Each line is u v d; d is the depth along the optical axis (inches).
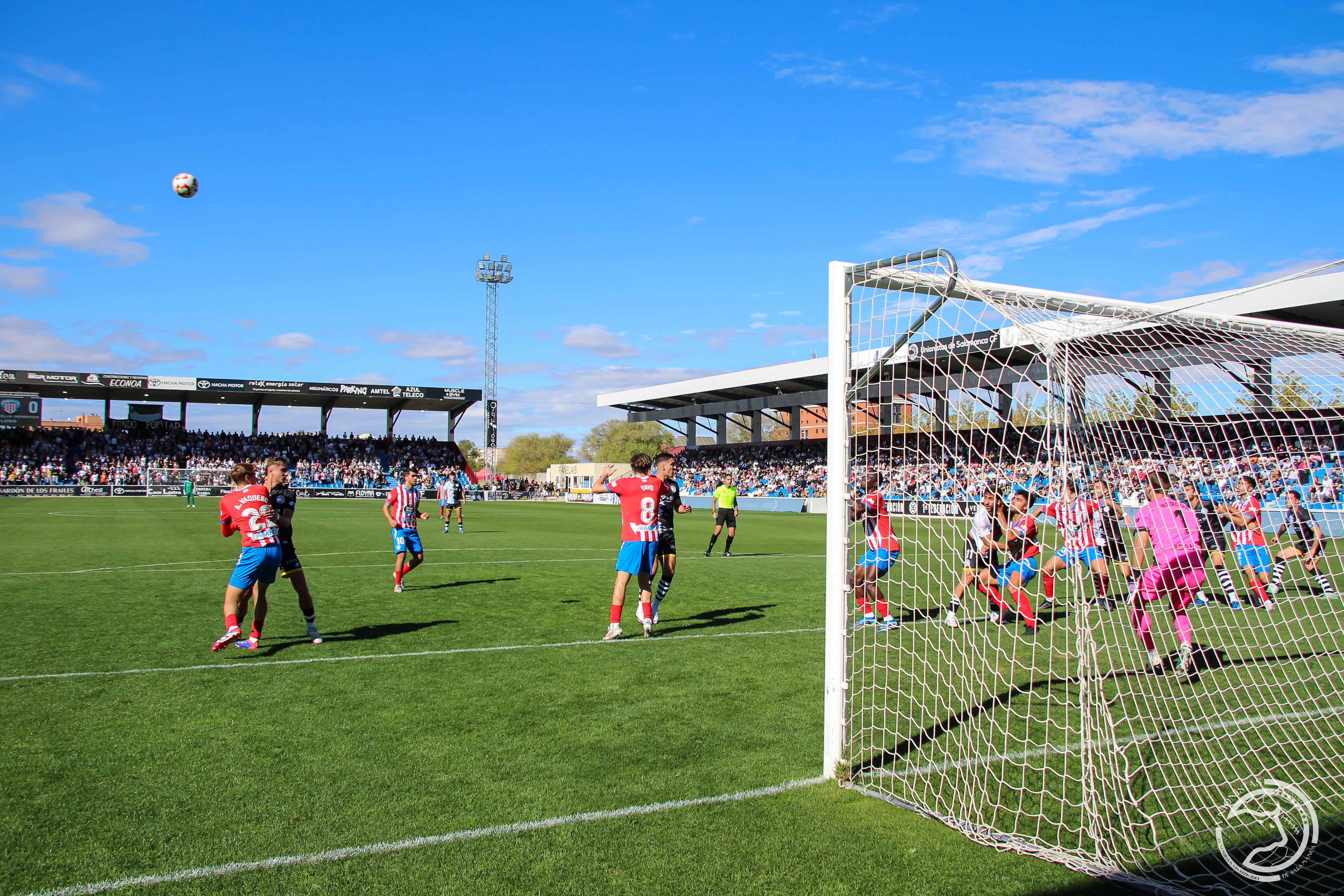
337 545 672.4
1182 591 239.0
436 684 225.6
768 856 125.6
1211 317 210.5
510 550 647.1
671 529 325.1
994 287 187.0
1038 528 256.4
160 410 2015.3
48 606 347.9
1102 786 156.6
